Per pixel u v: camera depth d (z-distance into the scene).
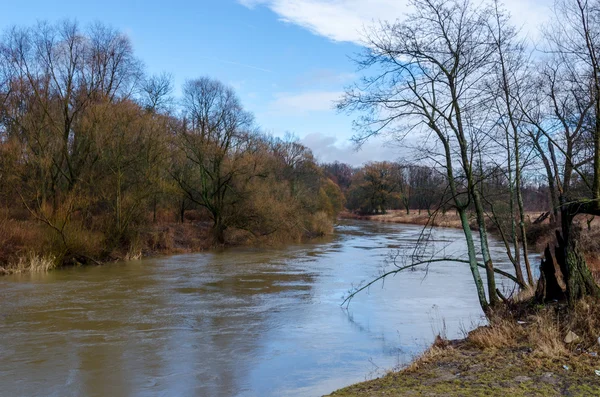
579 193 10.99
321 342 11.99
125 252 28.91
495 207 14.83
